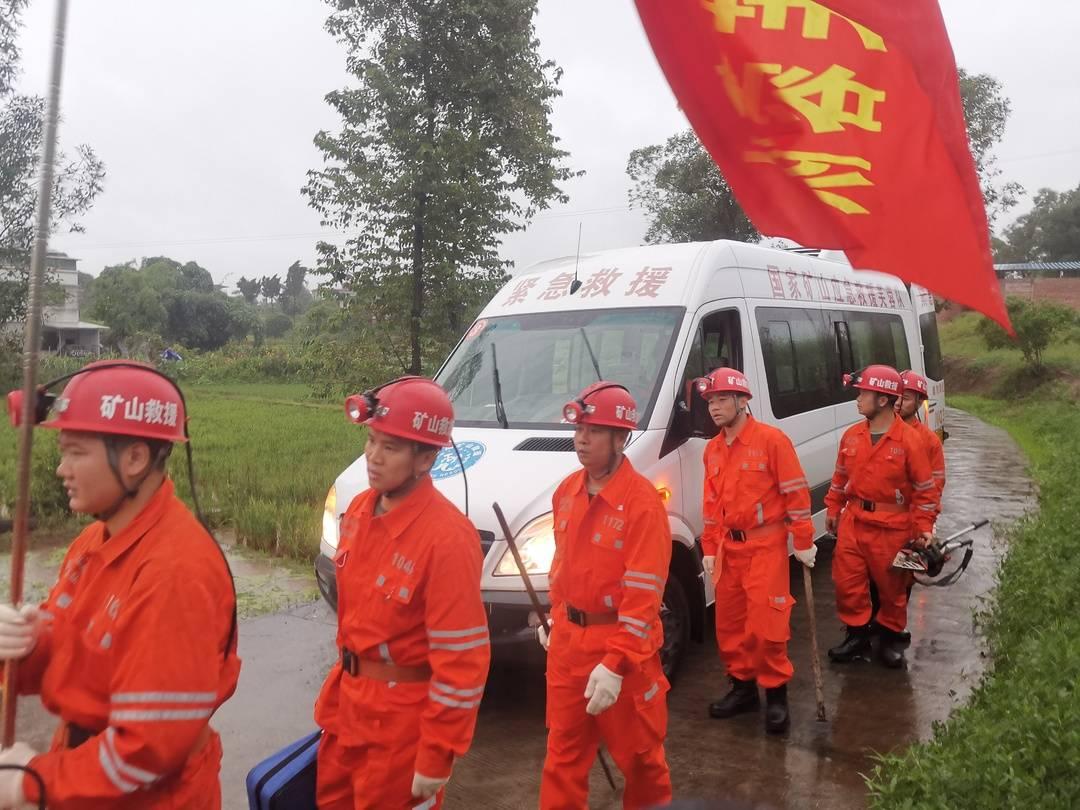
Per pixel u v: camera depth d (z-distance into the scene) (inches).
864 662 227.8
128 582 74.7
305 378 551.5
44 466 371.6
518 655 179.6
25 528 76.0
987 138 1115.3
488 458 202.1
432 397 102.2
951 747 147.9
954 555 331.9
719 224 1253.7
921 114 100.3
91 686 75.9
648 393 211.9
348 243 522.0
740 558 185.5
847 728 187.0
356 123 509.0
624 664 123.2
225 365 1747.0
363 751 103.6
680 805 54.9
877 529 219.6
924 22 97.8
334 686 108.1
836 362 308.3
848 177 103.6
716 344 236.5
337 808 107.8
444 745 97.4
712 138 104.8
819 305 304.2
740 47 102.2
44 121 74.5
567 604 133.1
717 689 211.2
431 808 100.5
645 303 232.5
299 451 542.9
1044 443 676.1
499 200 531.2
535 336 241.6
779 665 182.5
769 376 259.3
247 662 226.8
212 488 420.2
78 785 70.5
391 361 529.3
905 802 128.5
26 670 79.4
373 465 101.7
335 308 537.0
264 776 110.0
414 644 101.2
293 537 327.6
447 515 102.8
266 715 195.6
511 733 185.5
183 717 72.5
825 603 284.4
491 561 181.3
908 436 214.8
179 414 79.5
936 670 220.1
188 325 2610.7
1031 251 2314.2
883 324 359.3
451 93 510.3
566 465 193.2
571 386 225.3
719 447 189.6
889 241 103.7
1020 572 249.1
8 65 906.7
